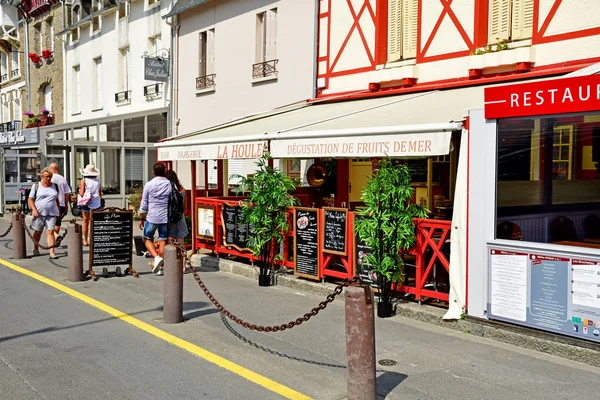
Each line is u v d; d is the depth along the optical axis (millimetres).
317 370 5270
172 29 18141
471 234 6277
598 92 5195
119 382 4938
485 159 6113
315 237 8320
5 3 29062
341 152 7453
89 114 23875
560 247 5527
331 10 12328
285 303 7758
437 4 10242
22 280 9102
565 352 5520
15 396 4605
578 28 8383
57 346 5883
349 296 4426
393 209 6797
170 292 6703
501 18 9328
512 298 5934
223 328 6555
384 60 11195
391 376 5105
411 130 6613
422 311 6828
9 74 31047
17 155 20344
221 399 4617
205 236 10570
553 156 5684
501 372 5199
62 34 25422
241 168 16062
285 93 13828
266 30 14547
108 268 10164
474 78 9656
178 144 10641
